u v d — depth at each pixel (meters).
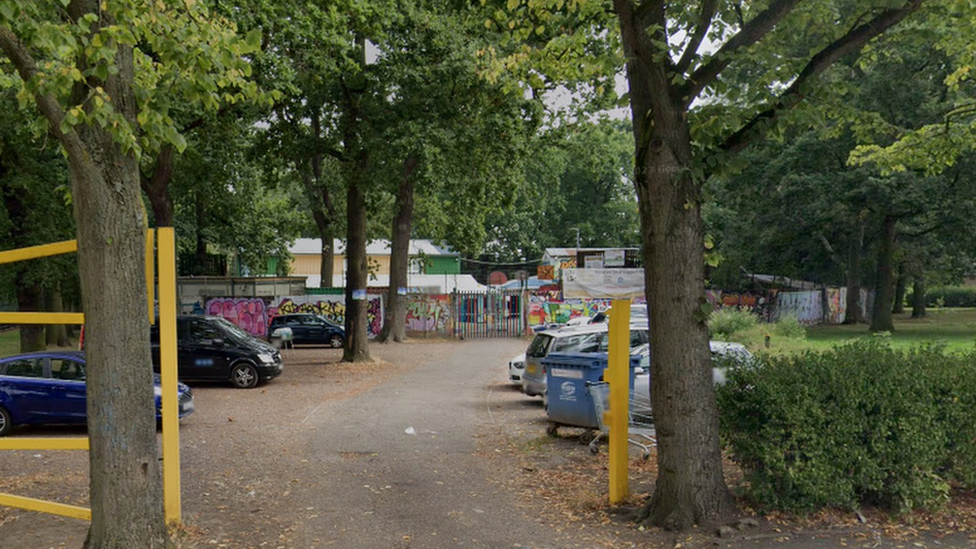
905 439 6.61
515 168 23.34
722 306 36.44
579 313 43.19
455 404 16.45
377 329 40.66
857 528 6.51
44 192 21.48
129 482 5.58
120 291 5.57
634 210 67.19
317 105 22.55
